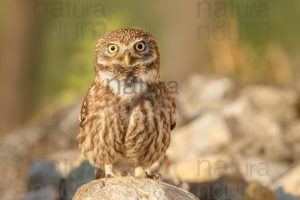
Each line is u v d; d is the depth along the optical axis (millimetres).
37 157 15164
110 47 9281
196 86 18203
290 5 21969
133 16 24484
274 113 16000
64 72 21922
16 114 22625
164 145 9516
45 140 15828
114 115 9219
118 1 24547
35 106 22812
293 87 17719
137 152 9398
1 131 22406
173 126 9742
